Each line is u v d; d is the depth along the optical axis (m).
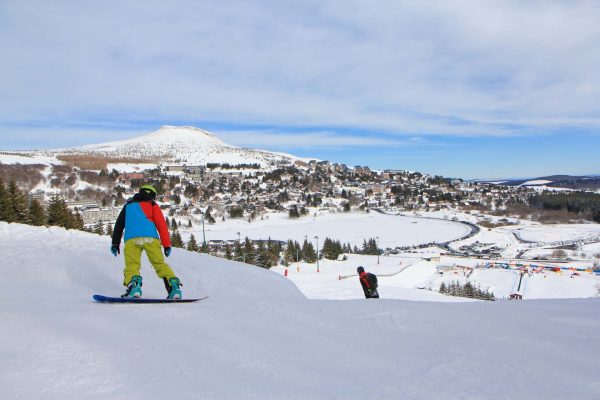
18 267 7.05
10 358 2.56
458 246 111.31
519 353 2.95
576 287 61.34
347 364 2.75
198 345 3.08
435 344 3.19
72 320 3.55
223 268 9.96
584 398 2.16
